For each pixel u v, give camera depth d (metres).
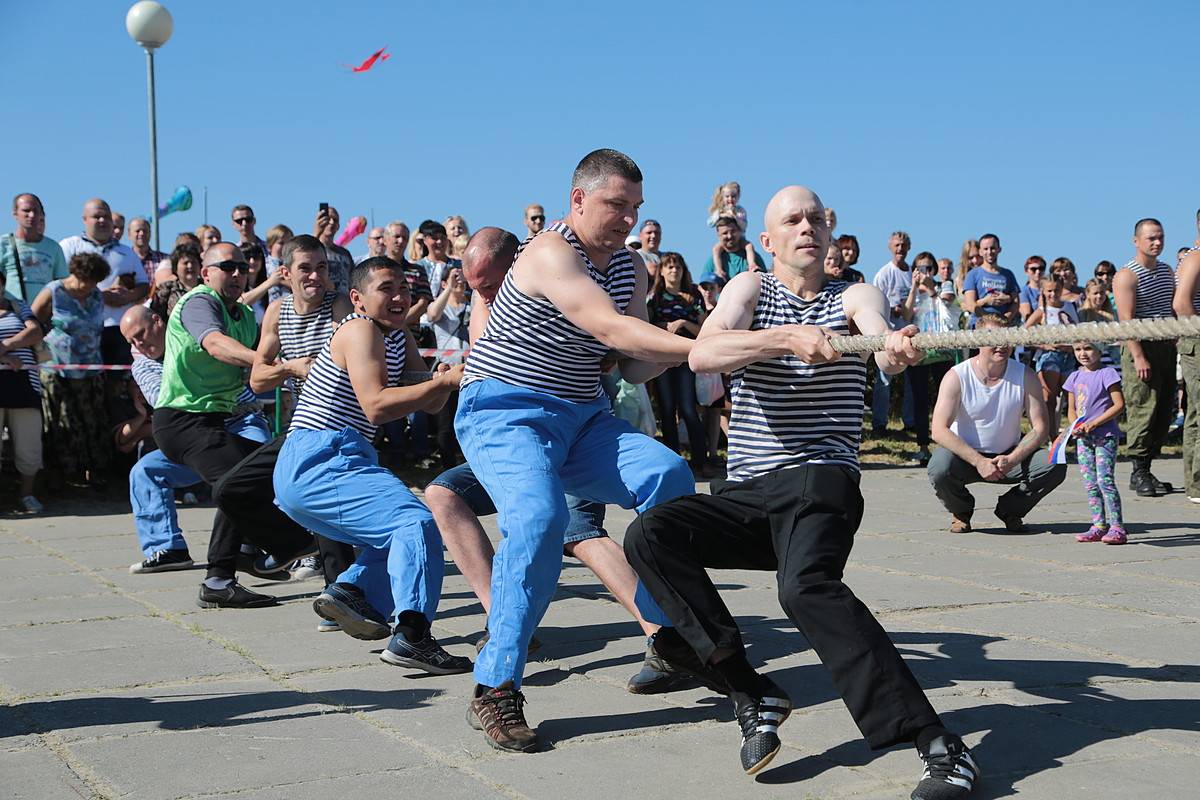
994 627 5.04
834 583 3.19
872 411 14.10
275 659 4.67
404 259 10.60
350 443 4.83
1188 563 6.62
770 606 5.61
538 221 11.10
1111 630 4.96
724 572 6.51
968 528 7.87
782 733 3.66
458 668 4.45
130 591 6.18
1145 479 9.75
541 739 3.64
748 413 3.52
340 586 4.78
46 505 9.54
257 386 5.82
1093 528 7.45
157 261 11.16
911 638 4.85
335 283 10.42
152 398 8.26
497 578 3.68
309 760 3.46
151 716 3.90
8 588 6.27
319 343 5.88
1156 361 9.51
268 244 10.54
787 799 3.11
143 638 5.07
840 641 3.12
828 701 3.99
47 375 9.80
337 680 4.36
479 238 4.57
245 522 5.41
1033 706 3.88
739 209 12.24
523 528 3.67
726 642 3.31
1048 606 5.47
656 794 3.15
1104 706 3.87
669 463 3.87
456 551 4.41
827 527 3.29
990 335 2.70
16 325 9.19
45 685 4.29
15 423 9.16
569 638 5.00
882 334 3.20
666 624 3.90
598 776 3.30
